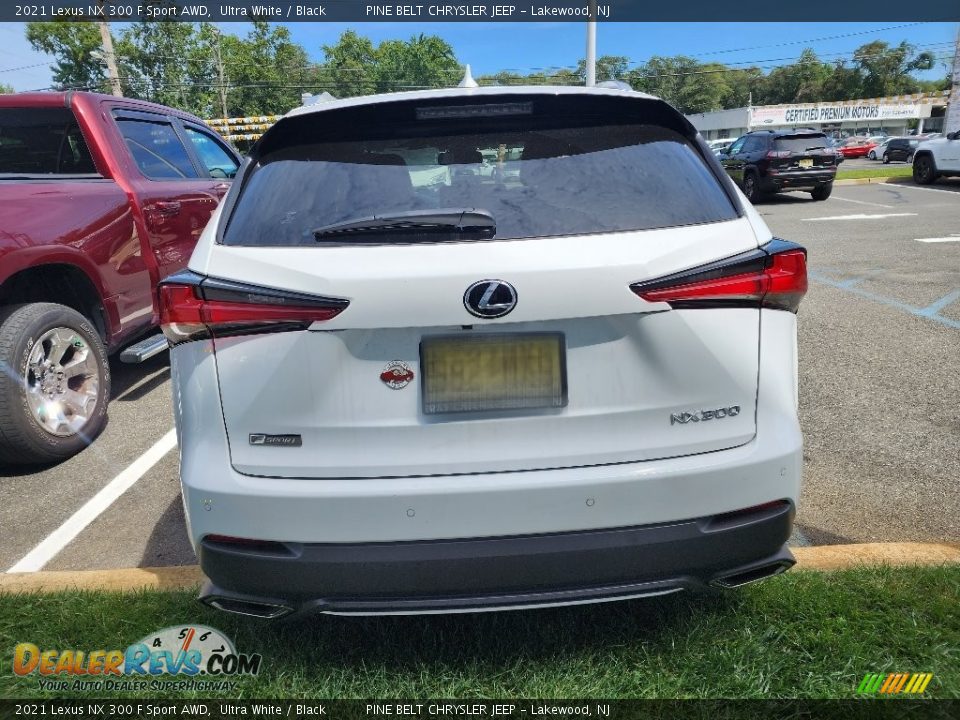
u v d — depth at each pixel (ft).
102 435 13.76
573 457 6.02
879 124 245.45
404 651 7.29
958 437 12.25
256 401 5.96
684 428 6.09
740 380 6.13
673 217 6.23
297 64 216.13
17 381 11.37
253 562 6.07
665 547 6.02
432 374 5.88
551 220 6.09
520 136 6.95
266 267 5.96
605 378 5.98
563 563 5.97
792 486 6.30
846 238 34.68
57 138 14.35
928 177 62.23
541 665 7.02
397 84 287.28
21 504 11.18
